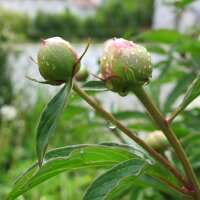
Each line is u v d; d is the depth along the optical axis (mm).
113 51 206
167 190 310
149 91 410
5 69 1211
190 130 392
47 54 211
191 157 377
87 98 214
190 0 381
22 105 991
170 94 407
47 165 219
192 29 506
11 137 899
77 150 220
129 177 206
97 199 201
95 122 460
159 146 302
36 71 1110
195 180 221
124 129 218
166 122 213
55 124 194
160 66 467
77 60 212
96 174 685
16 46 1307
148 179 309
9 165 842
